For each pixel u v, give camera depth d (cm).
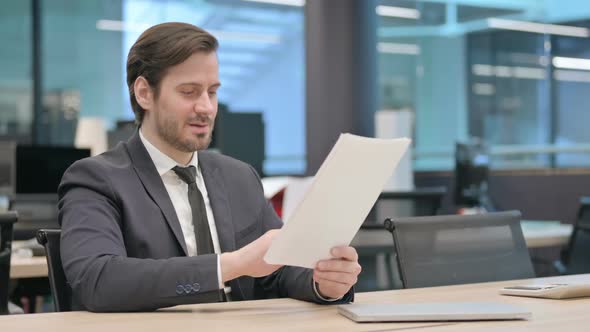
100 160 162
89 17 927
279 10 1112
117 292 131
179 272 131
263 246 132
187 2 1021
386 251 345
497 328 116
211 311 134
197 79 157
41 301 348
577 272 365
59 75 912
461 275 189
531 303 142
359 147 117
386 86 771
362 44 544
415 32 779
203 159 178
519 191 592
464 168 535
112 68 938
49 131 898
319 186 117
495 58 754
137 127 171
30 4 885
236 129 530
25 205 398
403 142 123
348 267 138
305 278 148
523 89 735
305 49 555
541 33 722
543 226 425
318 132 543
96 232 147
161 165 165
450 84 777
